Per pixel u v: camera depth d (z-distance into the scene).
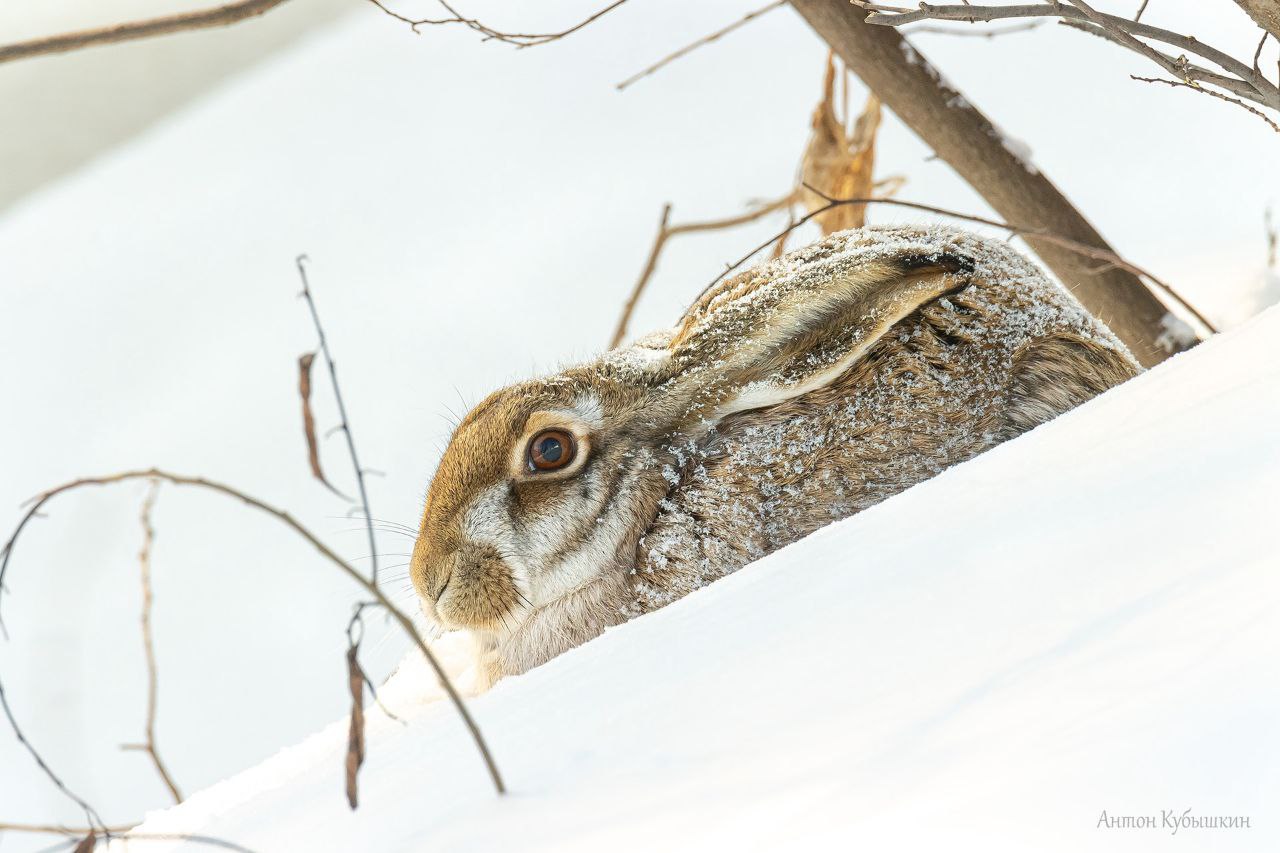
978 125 10.53
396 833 4.16
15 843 14.79
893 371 8.20
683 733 3.93
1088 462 4.83
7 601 21.48
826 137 12.84
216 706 17.67
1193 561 3.72
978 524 4.66
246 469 23.92
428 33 41.66
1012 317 8.23
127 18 48.78
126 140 43.03
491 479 8.80
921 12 7.14
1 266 37.06
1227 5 19.11
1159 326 10.58
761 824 3.20
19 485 25.91
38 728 17.38
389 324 26.67
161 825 7.09
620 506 8.69
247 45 46.69
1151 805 2.79
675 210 26.70
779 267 8.86
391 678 9.86
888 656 3.90
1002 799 2.94
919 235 8.67
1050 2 7.16
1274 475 4.01
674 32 35.16
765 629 4.55
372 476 22.12
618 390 8.80
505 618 8.81
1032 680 3.43
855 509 8.30
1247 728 2.88
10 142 42.56
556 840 3.52
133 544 22.70
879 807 3.08
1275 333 5.39
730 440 8.57
